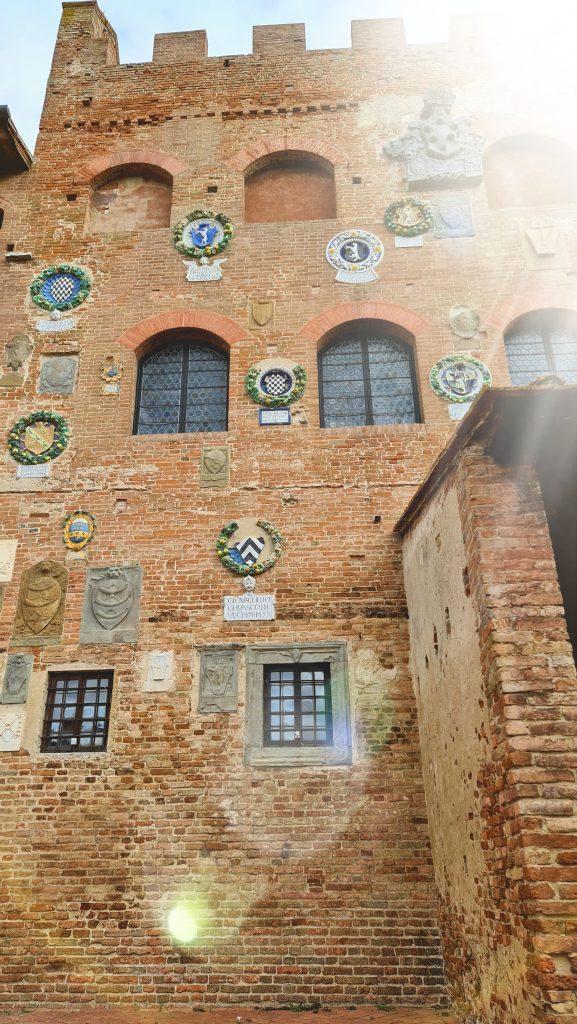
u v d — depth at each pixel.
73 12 15.55
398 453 11.34
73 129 14.34
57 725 10.10
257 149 13.78
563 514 8.85
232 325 12.34
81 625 10.49
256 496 11.15
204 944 8.90
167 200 13.92
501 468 7.44
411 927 8.86
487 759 6.96
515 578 6.97
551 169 13.59
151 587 10.66
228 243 12.98
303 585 10.60
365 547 10.79
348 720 9.87
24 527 11.15
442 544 8.58
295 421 11.61
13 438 11.74
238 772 9.64
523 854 5.96
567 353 12.29
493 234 12.77
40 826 9.49
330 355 12.48
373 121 13.89
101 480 11.38
